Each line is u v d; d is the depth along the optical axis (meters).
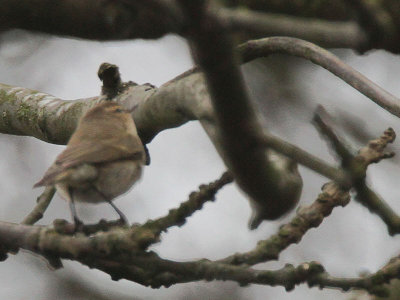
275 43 8.68
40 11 12.38
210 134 7.68
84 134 8.53
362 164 6.31
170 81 8.91
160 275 6.75
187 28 5.03
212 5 5.18
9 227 7.00
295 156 6.11
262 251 6.64
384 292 6.21
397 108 7.69
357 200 6.51
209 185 6.52
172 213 6.44
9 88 10.76
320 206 6.80
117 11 12.21
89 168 8.14
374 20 6.50
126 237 6.38
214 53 5.24
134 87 9.40
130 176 8.63
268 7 13.44
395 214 6.43
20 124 10.38
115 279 6.82
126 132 8.84
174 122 8.73
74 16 12.18
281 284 6.34
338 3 13.34
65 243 6.67
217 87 5.56
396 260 6.30
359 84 7.99
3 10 12.16
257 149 6.27
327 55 8.27
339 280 6.30
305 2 13.47
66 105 10.03
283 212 7.40
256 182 6.87
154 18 12.23
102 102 9.19
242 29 6.06
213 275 6.39
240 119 5.88
